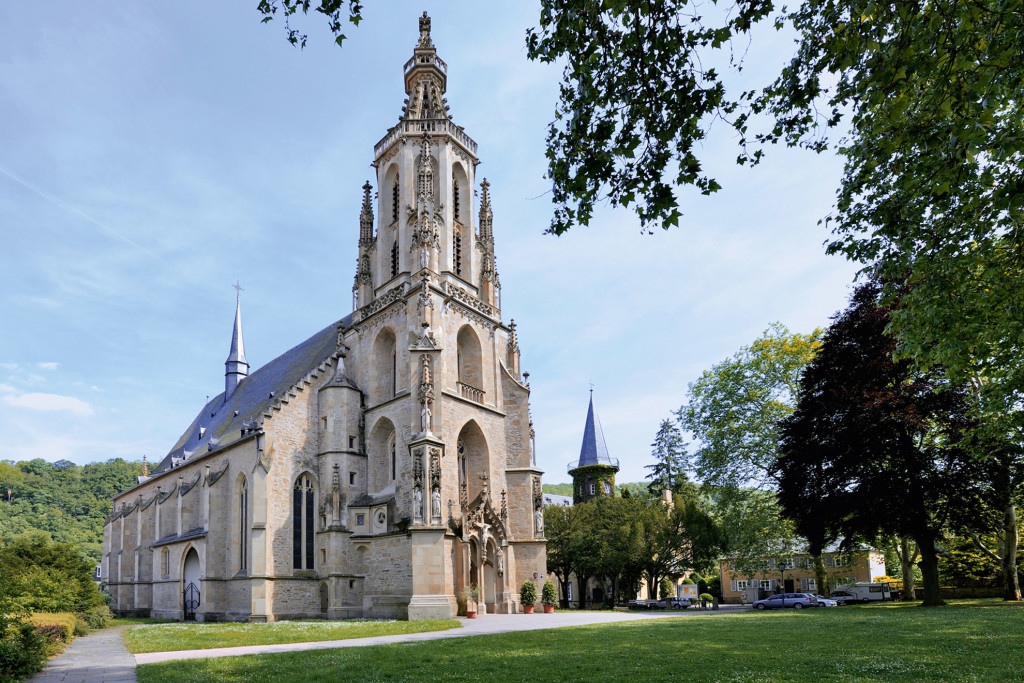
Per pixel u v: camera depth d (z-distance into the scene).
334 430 51.81
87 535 114.94
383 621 39.88
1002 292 18.11
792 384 55.41
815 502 41.34
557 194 15.15
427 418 45.62
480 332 55.59
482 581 47.41
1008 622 24.95
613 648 21.52
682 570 70.88
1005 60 13.53
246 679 17.02
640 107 13.89
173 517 64.12
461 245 57.88
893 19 14.03
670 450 91.56
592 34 13.58
